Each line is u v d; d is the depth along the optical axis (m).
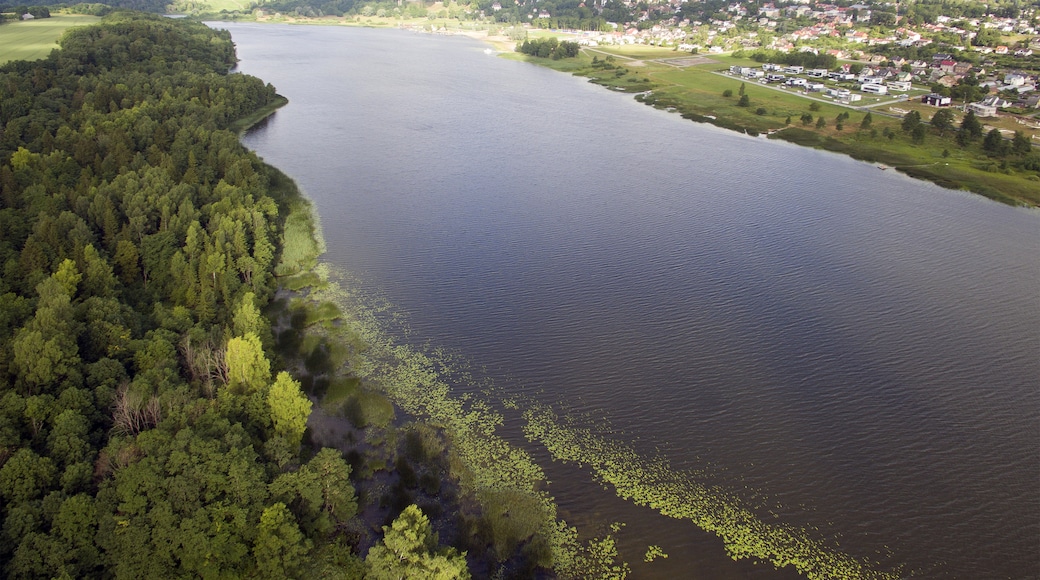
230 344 80.88
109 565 61.34
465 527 70.56
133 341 87.06
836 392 94.81
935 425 89.19
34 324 82.62
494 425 85.69
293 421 76.75
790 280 125.88
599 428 86.06
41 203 118.00
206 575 60.34
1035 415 91.69
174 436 70.06
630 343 103.94
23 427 72.19
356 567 62.31
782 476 79.56
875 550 70.31
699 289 120.88
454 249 133.00
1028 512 75.75
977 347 107.06
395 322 107.38
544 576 66.00
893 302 119.62
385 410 87.12
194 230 113.25
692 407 90.38
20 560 58.62
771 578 66.69
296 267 123.12
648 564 67.50
